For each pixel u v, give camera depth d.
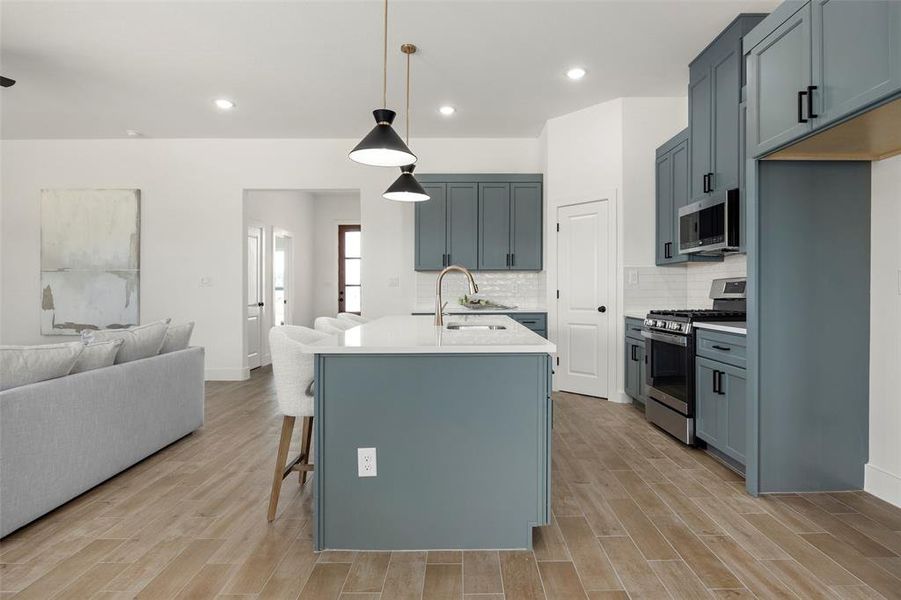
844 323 2.49
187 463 3.02
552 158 4.92
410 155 2.57
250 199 6.24
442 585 1.76
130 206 5.57
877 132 2.09
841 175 2.48
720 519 2.24
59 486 2.32
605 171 4.53
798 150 2.34
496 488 2.00
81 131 5.30
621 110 4.41
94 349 2.70
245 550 2.00
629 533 2.12
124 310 5.60
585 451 3.19
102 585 1.75
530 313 5.00
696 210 3.55
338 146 5.56
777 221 2.47
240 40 3.39
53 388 2.30
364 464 1.99
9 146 5.60
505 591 1.72
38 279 5.62
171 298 5.62
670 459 3.04
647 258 4.46
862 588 1.72
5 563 1.90
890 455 2.41
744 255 3.73
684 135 3.84
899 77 1.67
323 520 2.00
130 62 3.71
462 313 5.03
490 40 3.39
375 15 3.08
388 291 5.55
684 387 3.25
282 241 7.54
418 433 2.00
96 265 5.58
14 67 3.78
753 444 2.50
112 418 2.70
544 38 3.37
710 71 3.46
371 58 3.65
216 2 2.95
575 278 4.79
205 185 5.59
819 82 2.03
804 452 2.51
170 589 1.73
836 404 2.50
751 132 2.47
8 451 2.06
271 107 4.61
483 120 4.96
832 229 2.48
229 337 5.63
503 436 2.00
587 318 4.71
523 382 2.00
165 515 2.31
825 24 2.00
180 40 3.39
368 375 1.99
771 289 2.48
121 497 2.52
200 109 4.66
